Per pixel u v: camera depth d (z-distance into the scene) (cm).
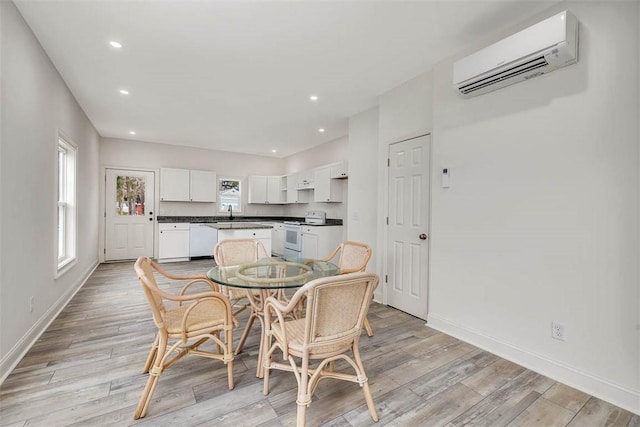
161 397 170
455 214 257
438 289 273
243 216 729
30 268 227
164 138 583
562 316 191
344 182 530
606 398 173
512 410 165
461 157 252
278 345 160
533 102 205
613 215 171
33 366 200
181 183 633
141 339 245
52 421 149
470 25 220
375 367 207
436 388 184
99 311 308
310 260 283
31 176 227
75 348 227
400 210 326
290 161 749
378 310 326
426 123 295
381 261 350
